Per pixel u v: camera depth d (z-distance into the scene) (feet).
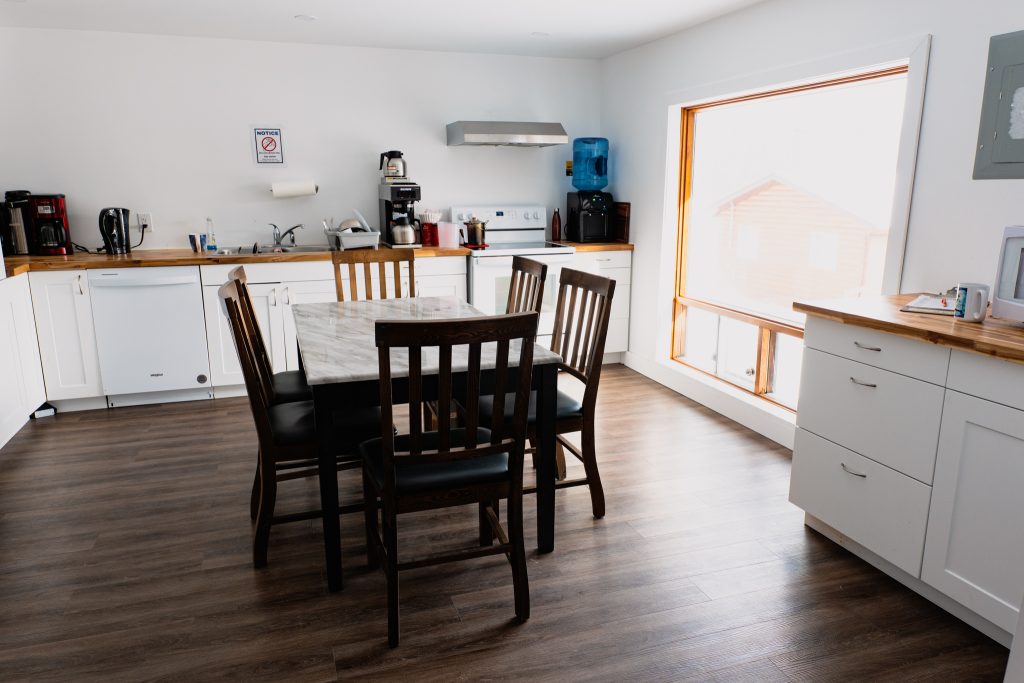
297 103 14.73
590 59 16.49
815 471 8.07
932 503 6.58
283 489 9.57
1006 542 5.93
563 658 6.15
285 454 7.40
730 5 11.38
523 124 15.28
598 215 16.06
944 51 8.20
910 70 8.63
